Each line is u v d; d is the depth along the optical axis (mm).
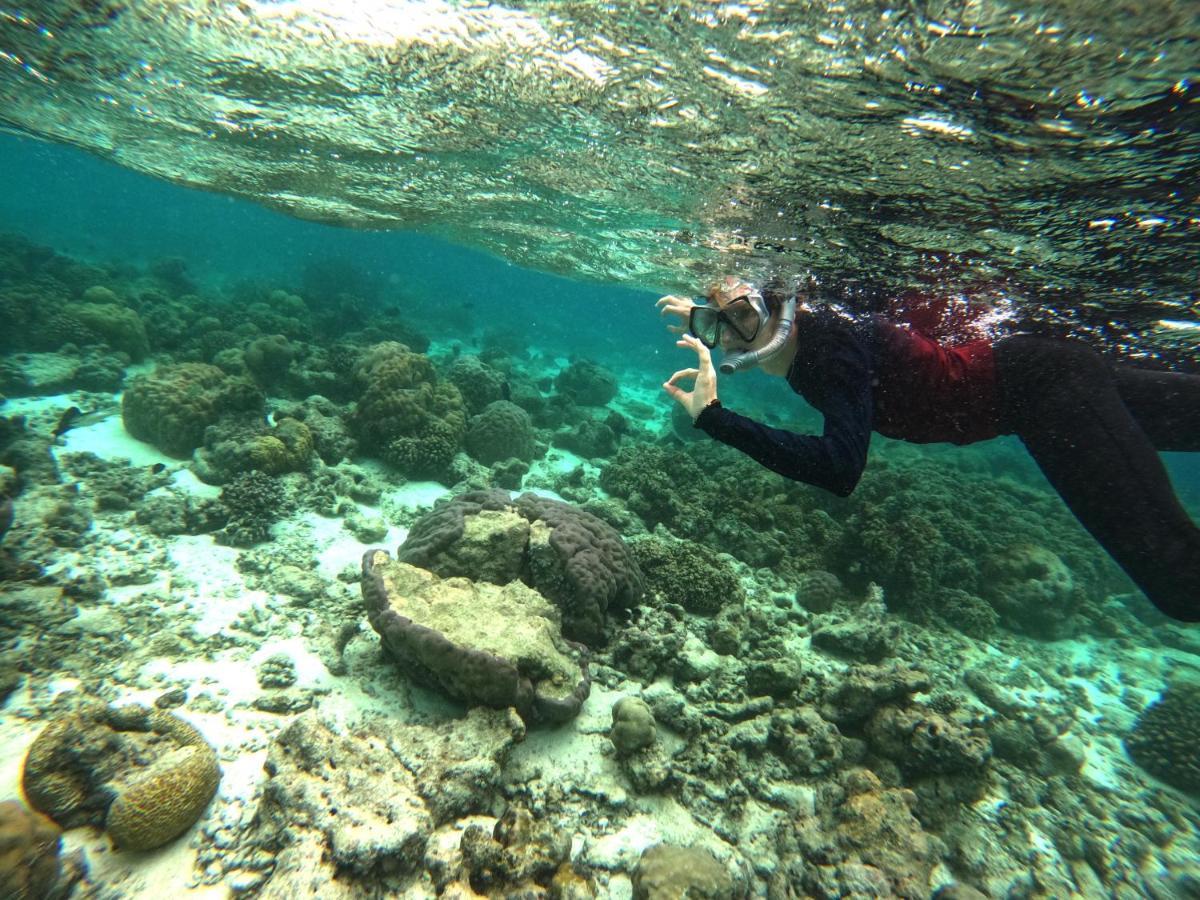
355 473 2691
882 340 1256
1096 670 2641
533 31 1402
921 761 1535
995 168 1332
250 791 1229
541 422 4539
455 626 1492
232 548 2025
